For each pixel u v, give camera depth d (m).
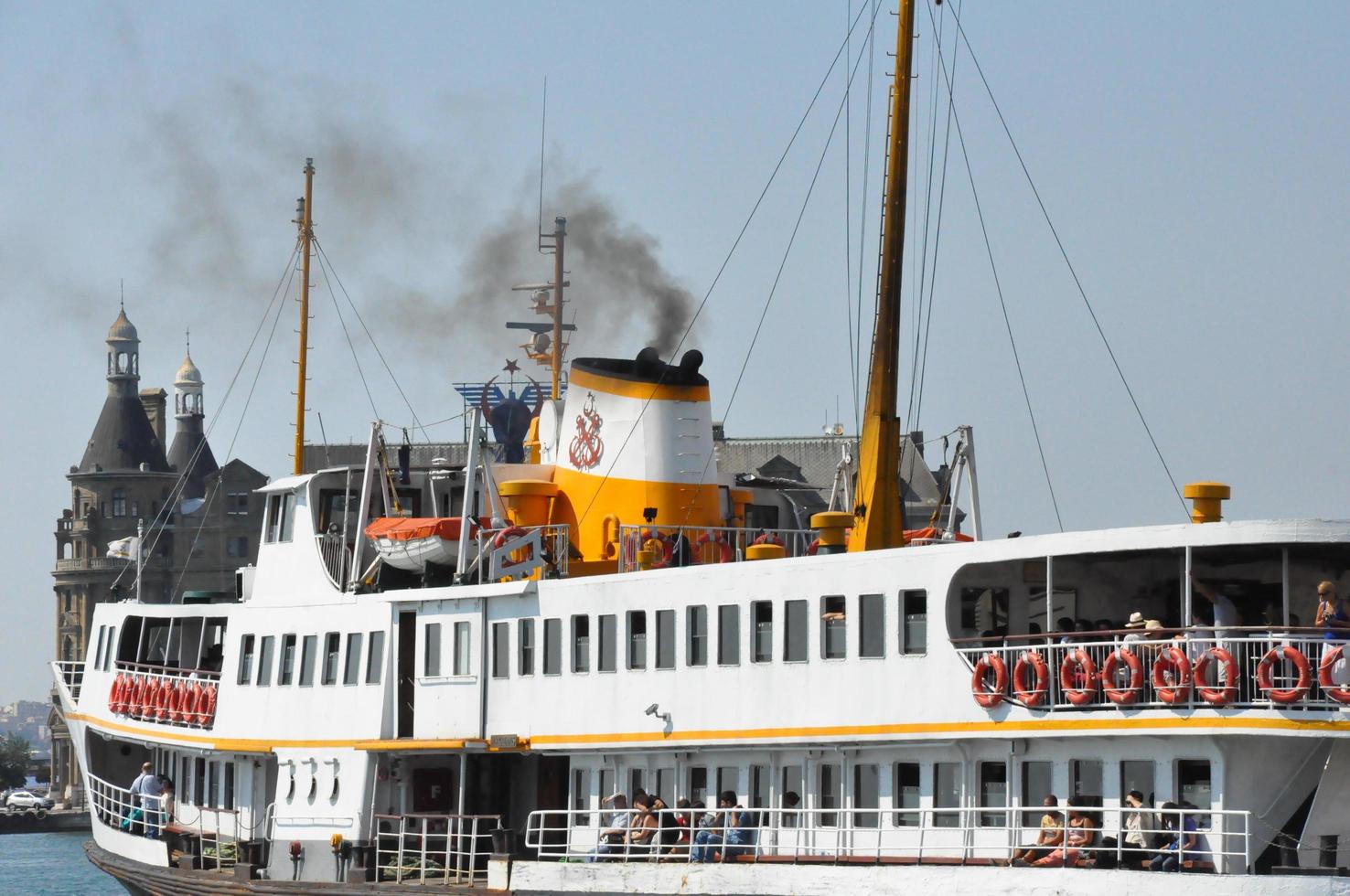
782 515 53.81
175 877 53.72
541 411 54.56
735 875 40.44
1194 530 35.22
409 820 48.84
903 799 39.88
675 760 43.72
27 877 110.06
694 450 49.16
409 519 50.44
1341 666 33.84
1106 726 35.97
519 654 46.34
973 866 37.22
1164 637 35.97
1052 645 36.88
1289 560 38.47
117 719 59.88
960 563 38.25
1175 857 35.72
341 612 50.91
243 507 198.25
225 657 54.69
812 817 40.94
